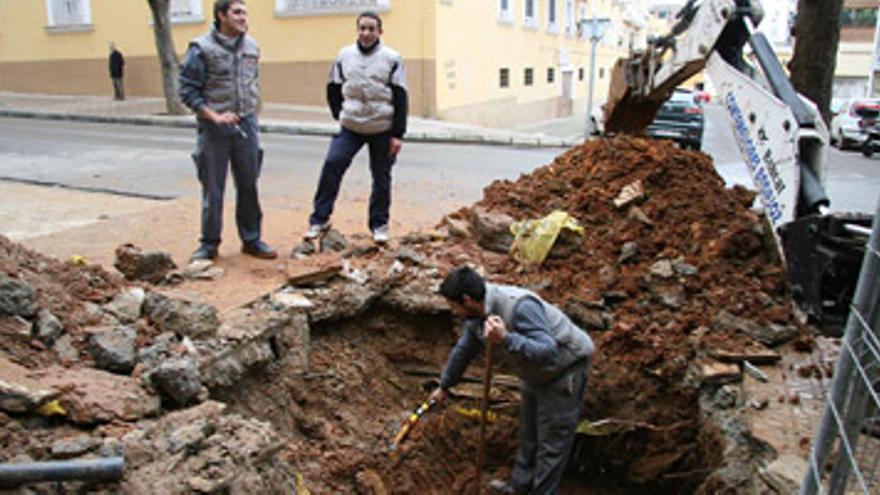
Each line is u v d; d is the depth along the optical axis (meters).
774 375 4.46
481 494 4.97
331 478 4.45
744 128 5.20
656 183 6.43
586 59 32.56
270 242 6.39
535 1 25.83
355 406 5.04
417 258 5.85
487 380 4.02
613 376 5.01
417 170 11.23
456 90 20.45
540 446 4.36
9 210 7.68
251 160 5.50
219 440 3.32
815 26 8.60
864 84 40.16
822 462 2.53
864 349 2.36
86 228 6.70
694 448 4.68
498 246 6.22
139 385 3.63
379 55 5.73
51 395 3.26
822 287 4.59
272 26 20.22
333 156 5.93
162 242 6.24
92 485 2.91
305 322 4.92
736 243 5.55
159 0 18.06
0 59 24.53
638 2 43.41
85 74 23.41
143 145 13.43
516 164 12.19
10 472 2.70
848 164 15.45
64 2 23.09
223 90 5.20
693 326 5.03
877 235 2.28
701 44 5.71
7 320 3.67
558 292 5.51
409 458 4.91
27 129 16.20
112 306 4.25
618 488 5.18
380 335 5.54
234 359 4.26
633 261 5.78
